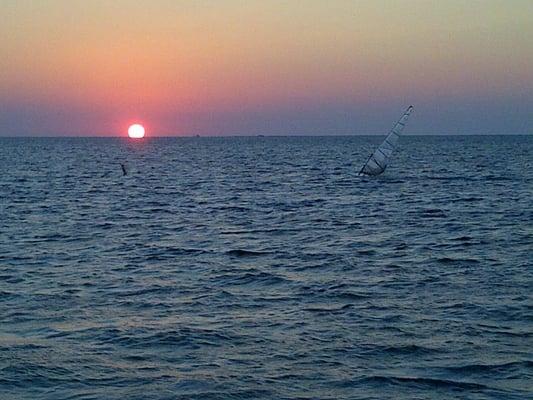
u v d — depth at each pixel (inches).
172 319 802.8
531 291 917.8
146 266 1121.4
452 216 1760.6
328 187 2741.1
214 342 717.9
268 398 580.7
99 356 677.9
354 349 693.9
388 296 904.9
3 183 3021.7
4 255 1229.1
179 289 954.1
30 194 2491.4
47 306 862.5
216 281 1006.4
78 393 591.2
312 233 1494.8
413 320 790.5
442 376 624.7
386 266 1105.4
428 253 1218.6
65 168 4379.9
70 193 2554.1
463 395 585.0
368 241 1368.1
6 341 722.8
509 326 765.3
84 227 1610.5
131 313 831.1
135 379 620.4
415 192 2470.5
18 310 843.4
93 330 759.7
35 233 1508.4
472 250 1243.8
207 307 859.4
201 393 590.6
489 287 945.5
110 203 2193.7
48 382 614.5
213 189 2738.7
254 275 1043.9
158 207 2068.2
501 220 1667.1
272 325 776.3
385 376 624.1
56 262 1159.6
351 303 871.7
